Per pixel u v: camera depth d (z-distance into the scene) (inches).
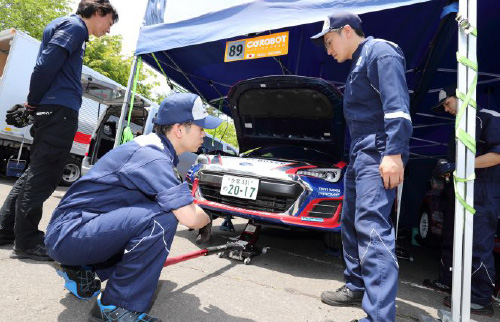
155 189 49.4
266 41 120.3
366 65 61.8
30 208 76.1
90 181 51.7
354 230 72.7
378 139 60.3
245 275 87.1
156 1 138.4
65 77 80.7
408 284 100.8
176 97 55.4
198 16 123.3
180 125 54.9
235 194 105.6
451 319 61.4
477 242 80.5
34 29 518.6
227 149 300.8
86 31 81.0
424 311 76.2
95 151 225.0
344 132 127.1
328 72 180.5
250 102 132.1
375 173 59.5
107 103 261.6
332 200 100.7
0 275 65.9
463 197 62.0
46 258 78.5
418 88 148.5
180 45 127.0
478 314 80.1
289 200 99.6
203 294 69.6
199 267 88.9
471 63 63.6
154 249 49.4
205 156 122.7
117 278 48.8
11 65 228.1
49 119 78.2
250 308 65.4
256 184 102.7
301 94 117.3
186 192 50.6
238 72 192.1
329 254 121.1
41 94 76.9
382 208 57.8
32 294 59.4
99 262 53.7
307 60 173.2
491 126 78.7
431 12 117.2
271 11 106.2
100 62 557.3
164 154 52.8
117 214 49.6
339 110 117.8
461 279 61.2
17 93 232.5
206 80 202.2
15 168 201.9
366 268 56.6
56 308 55.4
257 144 154.4
